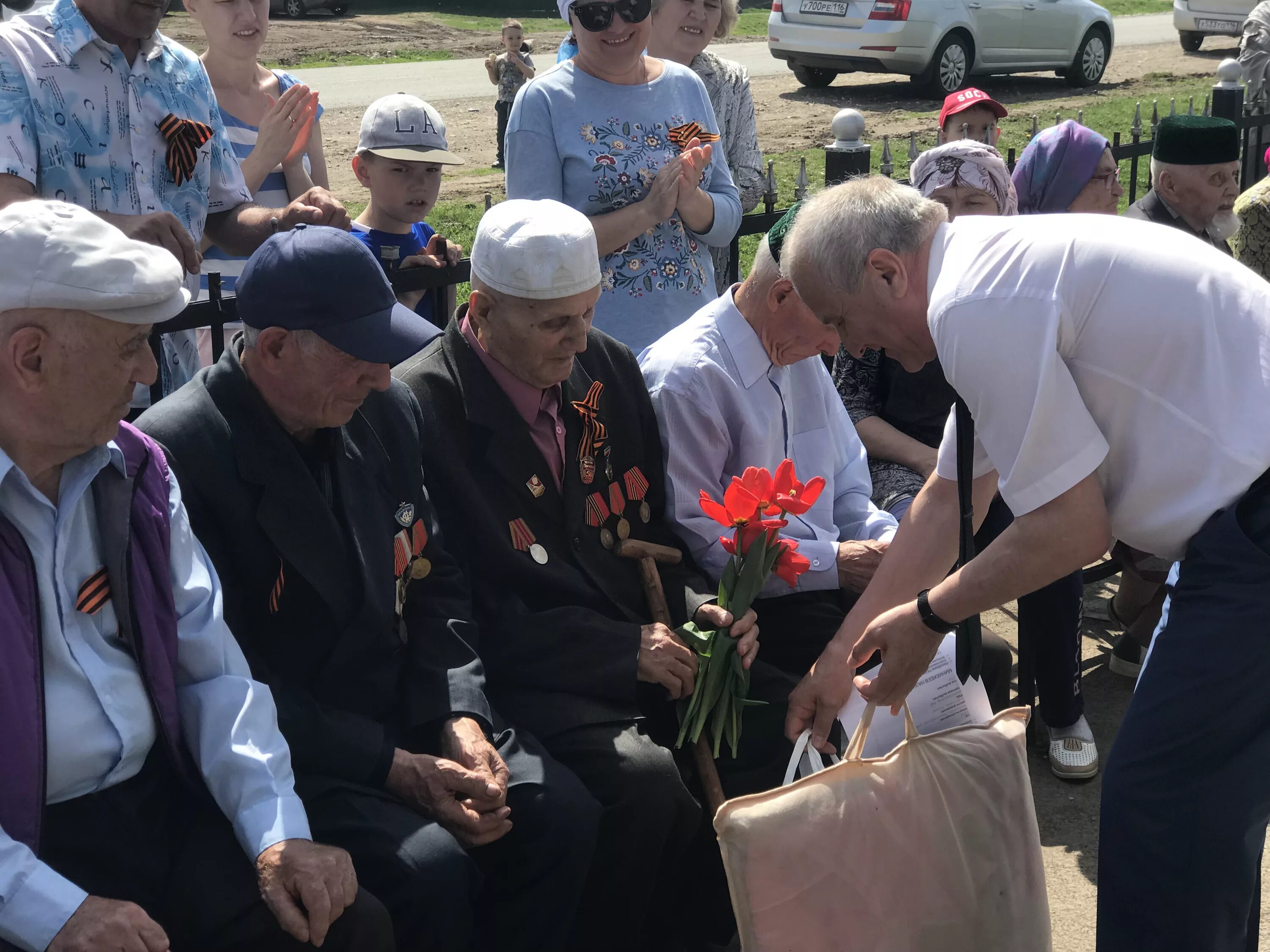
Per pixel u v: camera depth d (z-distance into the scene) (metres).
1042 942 2.42
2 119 3.04
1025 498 2.28
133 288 1.86
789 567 2.77
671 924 2.80
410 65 19.52
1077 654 3.45
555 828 2.37
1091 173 4.47
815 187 9.62
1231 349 2.21
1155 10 28.31
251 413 2.31
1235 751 2.29
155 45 3.34
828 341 3.02
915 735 2.31
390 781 2.36
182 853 2.13
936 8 15.03
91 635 2.04
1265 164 7.41
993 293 2.22
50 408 1.89
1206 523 2.25
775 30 16.09
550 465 2.79
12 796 1.90
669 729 2.85
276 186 4.27
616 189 3.82
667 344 3.10
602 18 3.71
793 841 2.16
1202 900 2.37
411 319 2.41
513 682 2.67
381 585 2.44
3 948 1.92
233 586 2.34
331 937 2.07
